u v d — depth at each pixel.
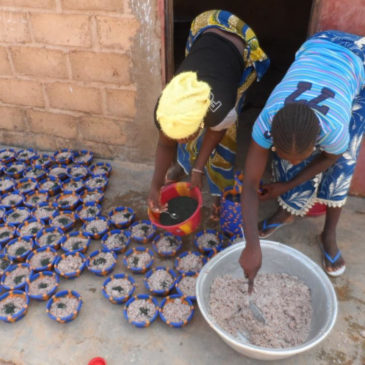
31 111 3.15
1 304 2.09
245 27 2.10
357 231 2.49
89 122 3.06
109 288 2.14
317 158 1.82
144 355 1.89
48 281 2.20
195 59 1.93
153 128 2.93
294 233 2.51
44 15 2.61
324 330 1.61
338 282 2.20
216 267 2.00
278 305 1.95
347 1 2.11
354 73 1.68
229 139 2.31
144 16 2.46
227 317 1.92
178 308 2.02
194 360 1.86
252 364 1.84
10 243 2.42
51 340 1.96
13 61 2.90
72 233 2.47
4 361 1.89
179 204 2.34
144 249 2.36
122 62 2.68
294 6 5.28
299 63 1.71
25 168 3.10
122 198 2.84
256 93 4.07
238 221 2.33
